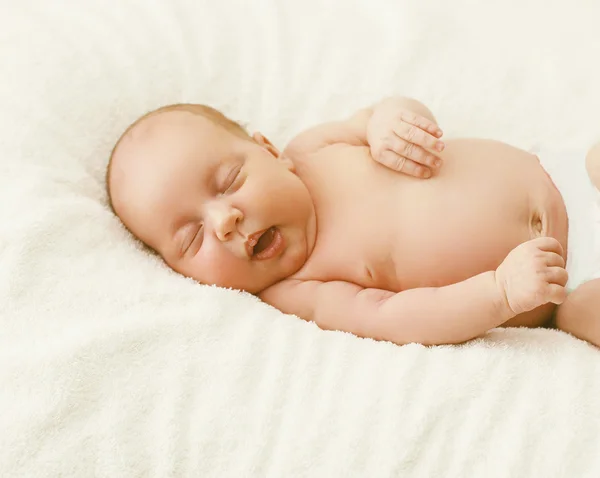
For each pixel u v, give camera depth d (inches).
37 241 43.3
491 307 40.8
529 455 34.7
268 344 40.2
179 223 46.3
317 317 46.6
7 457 35.0
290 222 46.6
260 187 45.6
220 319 41.3
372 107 55.6
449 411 36.5
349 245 47.6
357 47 63.2
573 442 34.9
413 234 46.8
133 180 47.4
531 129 58.8
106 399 37.4
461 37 62.4
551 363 38.9
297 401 37.4
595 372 38.1
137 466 35.5
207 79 62.1
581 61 59.6
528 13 62.6
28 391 37.1
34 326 40.4
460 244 46.0
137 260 46.9
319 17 64.7
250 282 46.6
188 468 35.5
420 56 62.0
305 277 48.1
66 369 37.5
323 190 50.1
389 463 34.7
